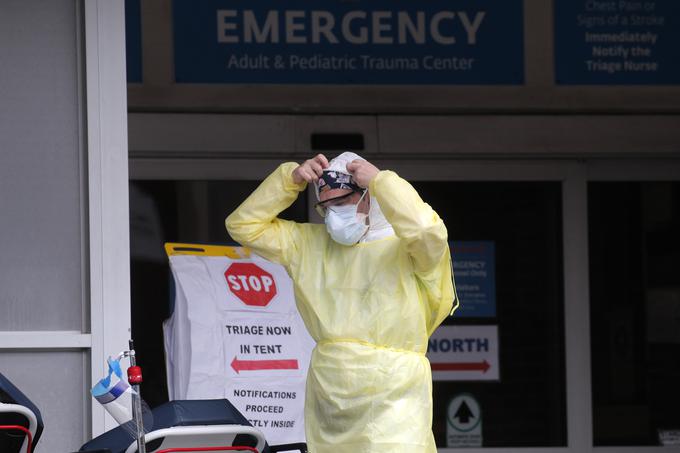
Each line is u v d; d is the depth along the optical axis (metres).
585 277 22.31
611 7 21.70
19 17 14.85
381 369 11.85
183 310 16.92
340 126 21.34
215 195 21.50
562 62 21.70
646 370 22.70
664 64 21.83
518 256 22.39
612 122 21.86
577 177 22.19
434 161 21.80
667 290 22.75
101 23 14.81
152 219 21.38
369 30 21.33
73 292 14.85
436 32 21.44
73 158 14.91
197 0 20.97
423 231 11.61
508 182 22.30
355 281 12.16
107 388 11.71
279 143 21.28
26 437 11.80
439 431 22.30
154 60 20.97
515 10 21.55
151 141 21.06
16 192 14.83
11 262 14.80
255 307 17.08
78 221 14.89
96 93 14.78
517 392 22.39
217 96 21.12
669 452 22.38
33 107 14.85
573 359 22.27
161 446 11.72
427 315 12.45
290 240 12.67
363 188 12.16
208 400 12.48
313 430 12.27
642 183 22.53
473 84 21.53
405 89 21.44
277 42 21.16
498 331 22.39
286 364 16.95
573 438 22.23
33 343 14.62
